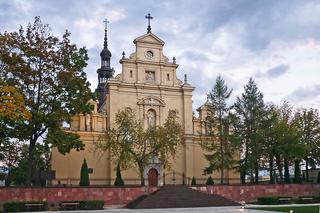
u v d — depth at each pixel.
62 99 47.72
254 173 75.38
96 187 50.22
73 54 49.09
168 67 72.81
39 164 69.38
